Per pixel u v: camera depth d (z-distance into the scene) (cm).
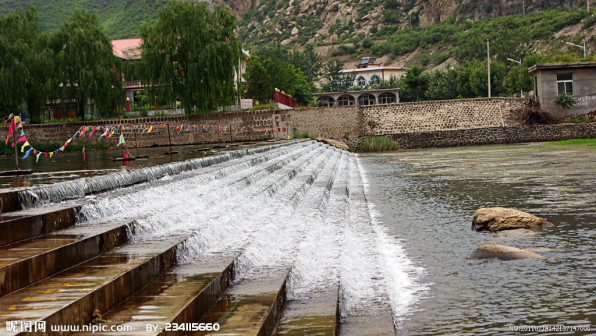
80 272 576
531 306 696
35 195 867
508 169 2598
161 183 1235
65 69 4831
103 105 4947
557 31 13525
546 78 5672
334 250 970
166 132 5022
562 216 1309
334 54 19388
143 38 4903
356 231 1197
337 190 1898
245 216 1072
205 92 4759
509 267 886
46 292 497
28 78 4769
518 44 12375
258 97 6900
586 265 870
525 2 17825
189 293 559
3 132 4928
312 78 14300
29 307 448
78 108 5134
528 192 1762
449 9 19825
